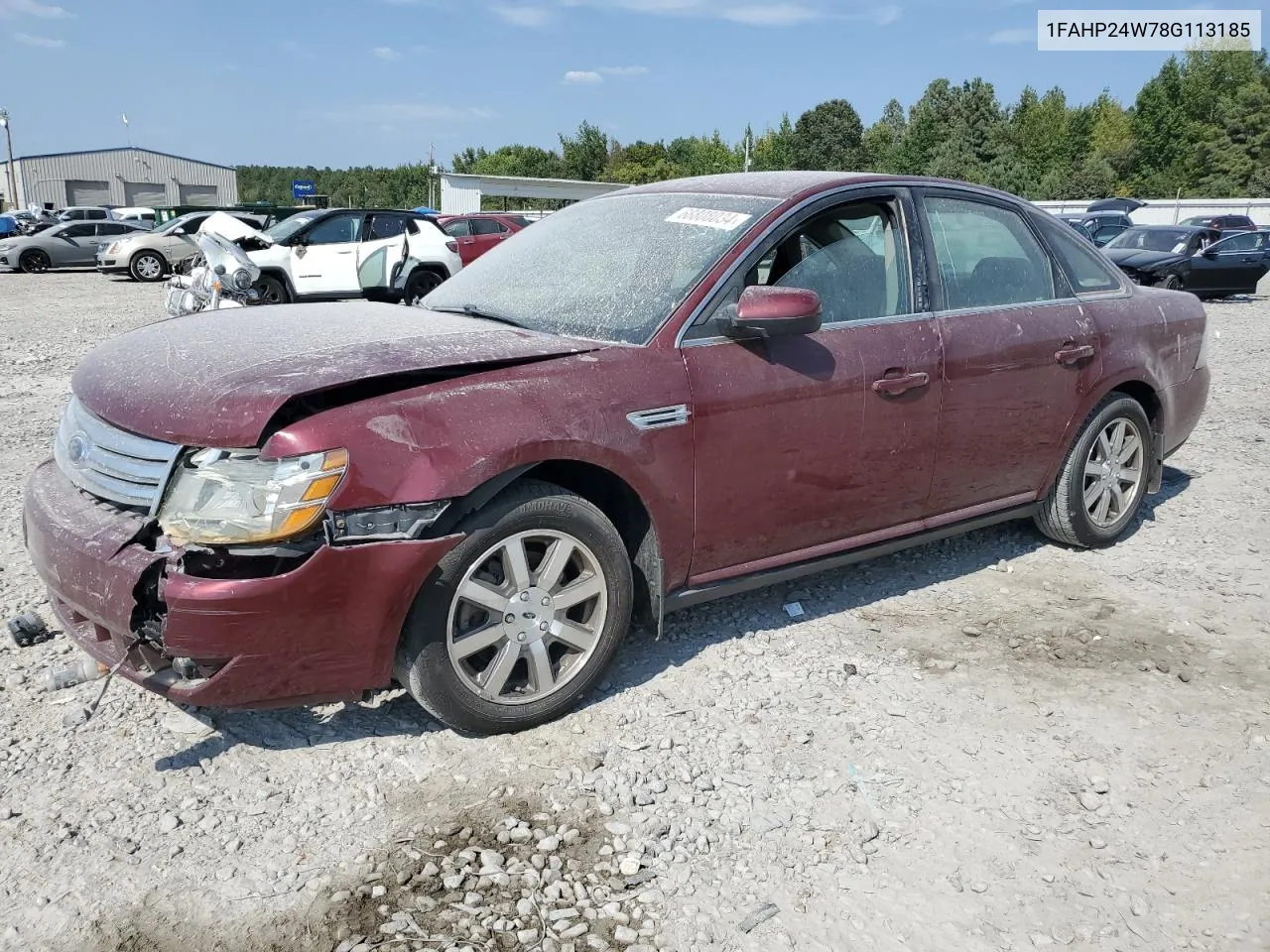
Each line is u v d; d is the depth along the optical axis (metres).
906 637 3.86
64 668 2.89
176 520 2.64
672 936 2.32
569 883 2.47
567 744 3.07
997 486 4.28
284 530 2.60
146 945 2.25
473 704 2.99
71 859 2.51
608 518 3.31
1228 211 47.88
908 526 4.03
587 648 3.20
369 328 3.33
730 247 3.51
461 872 2.50
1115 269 4.91
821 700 3.37
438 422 2.79
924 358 3.81
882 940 2.33
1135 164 77.12
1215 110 72.00
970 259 4.17
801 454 3.53
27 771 2.86
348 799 2.78
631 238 3.80
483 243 16.39
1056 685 3.51
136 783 2.82
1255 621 4.05
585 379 3.08
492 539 2.90
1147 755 3.10
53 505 2.92
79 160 62.91
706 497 3.34
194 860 2.52
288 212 25.59
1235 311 17.94
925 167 80.81
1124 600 4.25
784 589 4.28
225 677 2.64
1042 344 4.23
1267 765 3.05
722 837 2.67
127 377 2.98
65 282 23.38
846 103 93.69
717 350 3.35
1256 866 2.60
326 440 2.64
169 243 23.83
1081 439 4.55
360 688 2.84
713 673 3.53
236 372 2.81
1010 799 2.86
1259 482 6.06
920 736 3.17
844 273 3.77
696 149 98.81
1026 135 78.88
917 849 2.64
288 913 2.35
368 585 2.71
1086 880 2.54
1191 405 5.17
